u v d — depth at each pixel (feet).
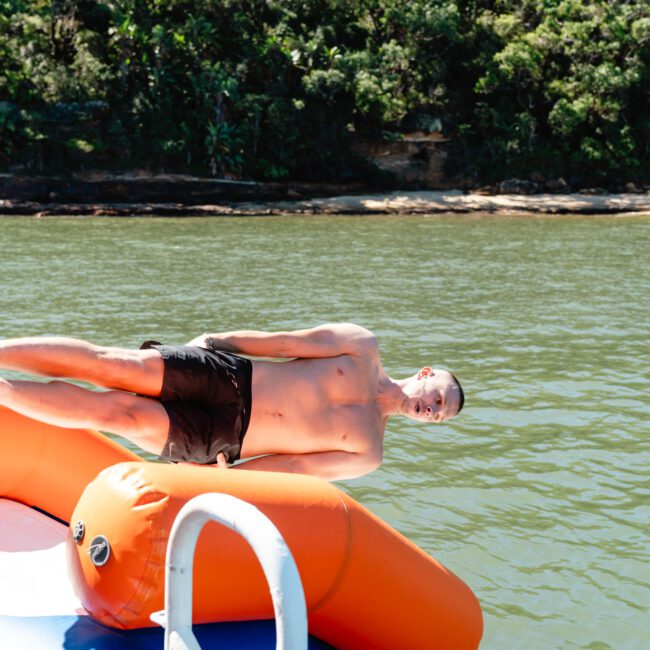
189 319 54.29
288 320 54.70
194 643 5.87
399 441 28.40
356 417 11.70
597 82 230.89
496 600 17.62
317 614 8.49
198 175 209.87
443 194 221.05
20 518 10.41
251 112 215.72
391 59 231.71
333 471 11.74
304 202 205.87
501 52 234.99
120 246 112.27
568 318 56.13
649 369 40.52
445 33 231.71
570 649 15.81
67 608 8.29
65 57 217.77
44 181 188.85
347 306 60.95
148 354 10.43
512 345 46.34
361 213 198.49
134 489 7.45
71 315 54.44
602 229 156.35
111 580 7.33
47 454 10.84
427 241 127.34
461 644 9.22
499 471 25.70
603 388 36.52
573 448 28.07
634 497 23.75
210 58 227.81
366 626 8.68
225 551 7.49
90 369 10.02
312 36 236.84
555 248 116.16
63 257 95.71
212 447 10.66
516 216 197.36
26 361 9.71
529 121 230.48
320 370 11.64
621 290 71.15
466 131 230.07
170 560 5.86
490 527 21.47
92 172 198.08
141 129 206.28
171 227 152.15
